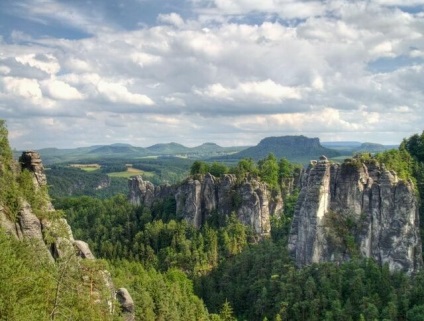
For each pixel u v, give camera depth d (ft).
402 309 348.59
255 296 436.35
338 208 442.50
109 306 224.74
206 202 628.69
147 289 407.64
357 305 359.46
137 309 354.95
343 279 387.75
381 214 423.23
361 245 422.00
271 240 548.72
